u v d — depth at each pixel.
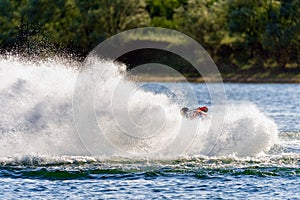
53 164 62.09
